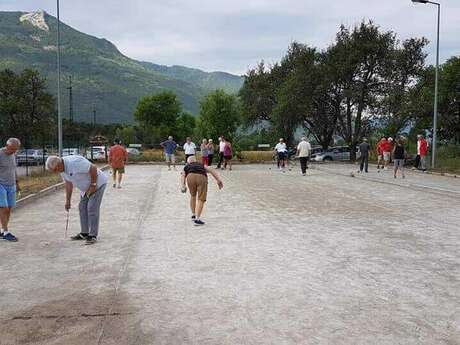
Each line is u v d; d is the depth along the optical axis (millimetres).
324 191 16172
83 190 8141
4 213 8328
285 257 7055
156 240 8312
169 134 84500
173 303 5117
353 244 7934
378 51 37094
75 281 5938
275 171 27516
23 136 41250
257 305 5043
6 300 5262
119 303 5129
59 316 4773
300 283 5785
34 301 5223
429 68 37031
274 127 40781
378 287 5633
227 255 7188
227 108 38656
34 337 4281
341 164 35906
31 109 41812
